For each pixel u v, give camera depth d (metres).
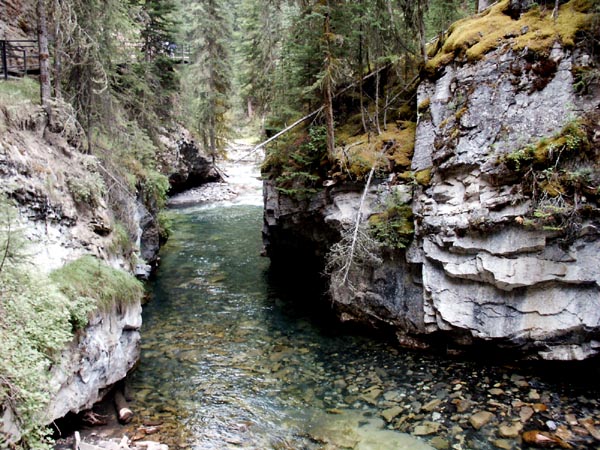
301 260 16.28
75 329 7.00
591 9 8.79
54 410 6.36
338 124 14.03
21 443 5.18
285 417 7.91
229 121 34.47
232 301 13.83
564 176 8.12
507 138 8.83
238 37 33.03
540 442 6.79
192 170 31.12
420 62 12.32
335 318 12.37
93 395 7.50
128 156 15.04
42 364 5.45
